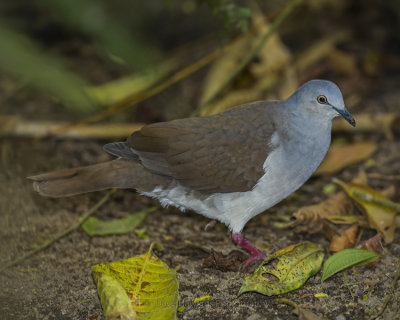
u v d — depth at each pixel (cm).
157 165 742
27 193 1012
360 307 686
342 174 1097
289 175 755
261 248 853
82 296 727
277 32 1555
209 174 741
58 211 971
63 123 1212
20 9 1536
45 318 674
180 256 835
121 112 1309
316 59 1447
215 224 953
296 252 748
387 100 1338
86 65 1468
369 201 884
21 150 1159
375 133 1225
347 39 1555
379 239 804
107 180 757
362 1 1630
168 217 975
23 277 773
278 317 666
